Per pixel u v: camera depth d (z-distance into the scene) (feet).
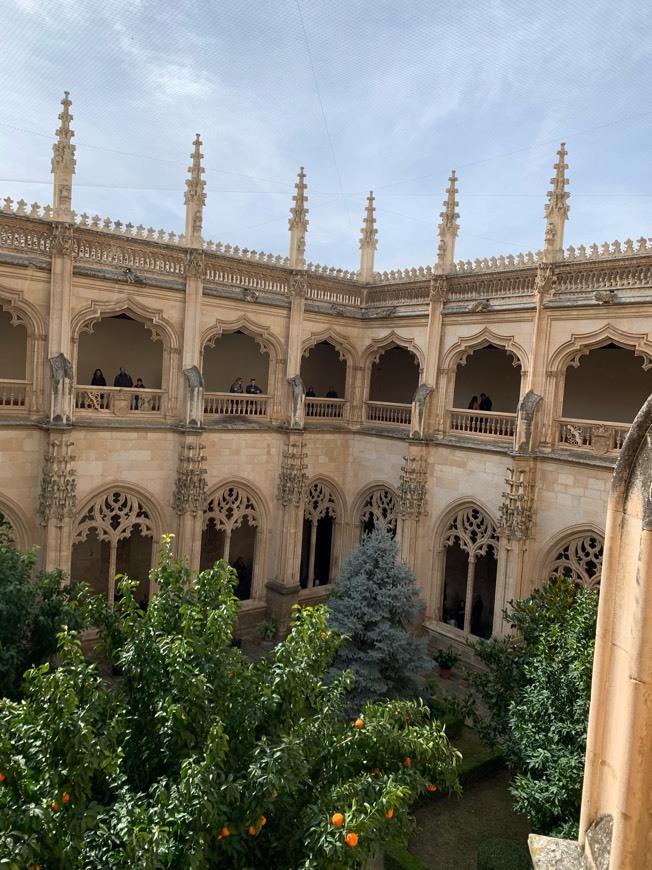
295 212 123.44
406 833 38.99
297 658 43.55
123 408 110.11
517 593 105.81
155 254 110.22
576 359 104.53
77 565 136.15
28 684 37.86
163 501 114.62
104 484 108.37
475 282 116.57
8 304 98.63
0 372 122.31
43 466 101.60
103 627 48.96
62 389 99.86
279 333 125.08
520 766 63.82
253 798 35.09
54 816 31.83
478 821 76.43
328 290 131.13
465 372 147.13
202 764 34.24
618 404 125.59
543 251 104.63
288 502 125.29
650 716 21.99
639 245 95.40
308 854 34.45
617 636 24.52
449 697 96.02
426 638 89.35
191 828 33.40
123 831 31.96
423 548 122.93
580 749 53.98
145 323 112.06
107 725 35.86
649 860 22.06
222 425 118.52
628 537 23.97
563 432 106.83
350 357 135.85
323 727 42.75
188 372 113.39
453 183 119.24
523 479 105.60
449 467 118.93
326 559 151.84
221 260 116.16
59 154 99.30
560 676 58.13
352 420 137.08
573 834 49.16
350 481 137.18
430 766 43.47
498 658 75.10
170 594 47.29
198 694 38.75
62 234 99.50
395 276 130.62
